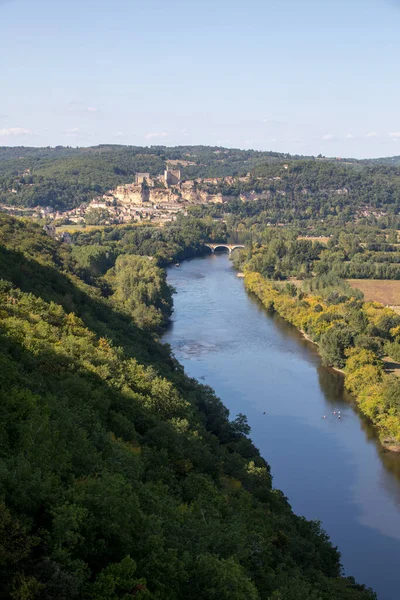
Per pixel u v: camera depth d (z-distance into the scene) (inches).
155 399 5511.8
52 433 3599.9
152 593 2802.7
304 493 6338.6
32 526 2854.3
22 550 2566.4
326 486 6471.5
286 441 7436.0
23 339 5201.8
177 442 4825.3
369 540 5649.6
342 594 4210.1
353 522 5890.8
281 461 6963.6
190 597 2997.0
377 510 6092.5
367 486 6501.0
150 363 7209.6
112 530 2913.4
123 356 6589.6
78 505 2952.8
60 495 3016.7
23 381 4301.2
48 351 5201.8
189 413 5836.6
